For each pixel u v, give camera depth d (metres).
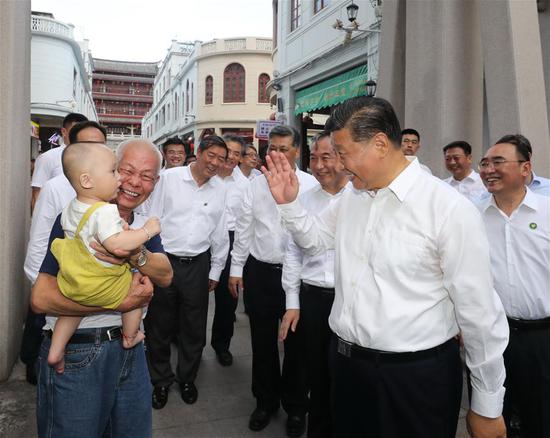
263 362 3.08
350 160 1.61
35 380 3.54
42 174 4.11
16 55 3.63
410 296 1.61
